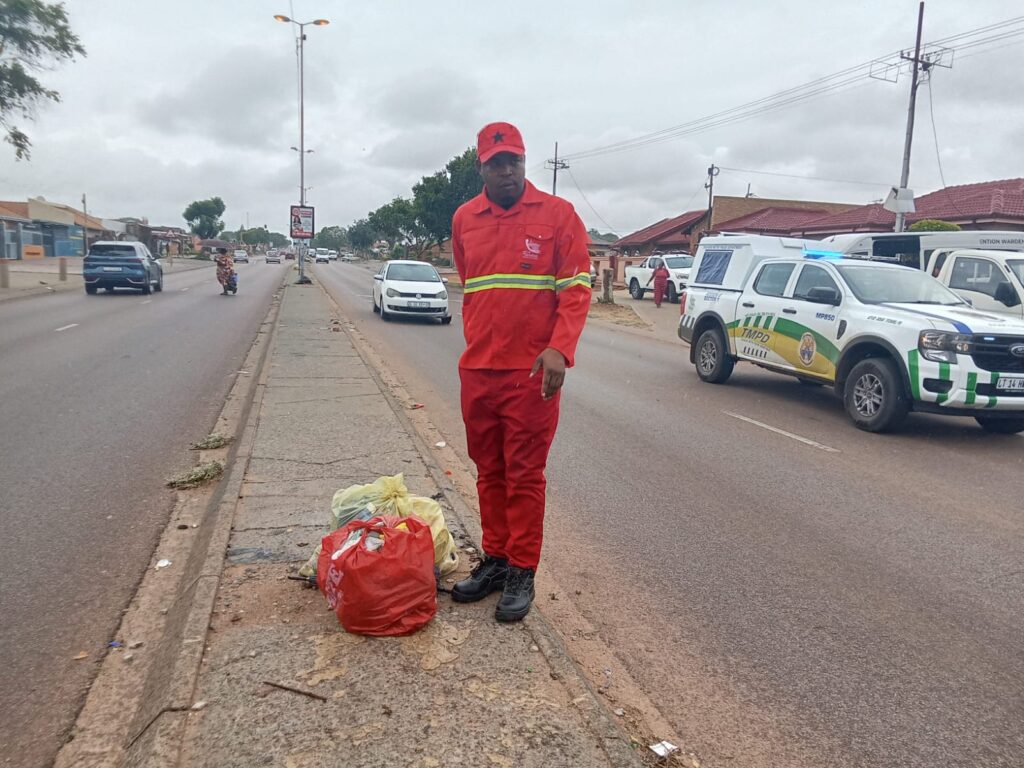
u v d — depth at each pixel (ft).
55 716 9.77
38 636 11.69
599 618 12.77
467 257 11.04
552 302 10.84
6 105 73.51
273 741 8.48
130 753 8.65
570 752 8.50
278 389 28.86
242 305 76.28
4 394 29.30
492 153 10.22
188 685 9.42
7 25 70.74
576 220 10.72
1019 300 35.68
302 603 11.66
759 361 34.04
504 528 11.98
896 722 10.14
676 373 40.93
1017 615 13.29
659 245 169.37
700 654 11.71
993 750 9.62
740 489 20.10
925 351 25.46
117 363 37.55
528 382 10.72
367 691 9.43
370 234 444.14
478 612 11.54
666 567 14.93
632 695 10.54
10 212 201.46
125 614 12.45
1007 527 17.66
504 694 9.50
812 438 26.27
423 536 11.01
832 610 13.28
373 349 46.44
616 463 22.26
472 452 11.82
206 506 17.44
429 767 8.16
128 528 16.07
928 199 101.81
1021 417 25.85
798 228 109.91
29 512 16.78
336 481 17.65
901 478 21.57
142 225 272.31
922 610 13.38
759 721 10.07
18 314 61.05
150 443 22.77
